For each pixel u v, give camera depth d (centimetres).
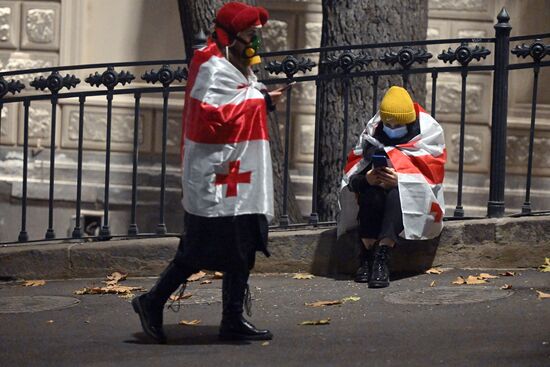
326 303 1320
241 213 1096
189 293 1429
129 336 1205
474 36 2162
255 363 1045
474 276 1427
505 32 1493
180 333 1209
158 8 2223
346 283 1448
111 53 2233
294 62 1530
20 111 2223
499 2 2156
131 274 1562
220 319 1283
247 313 1170
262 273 1529
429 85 2169
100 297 1440
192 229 1110
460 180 1523
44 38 2236
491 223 1481
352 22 1736
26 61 2236
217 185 1099
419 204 1401
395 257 1484
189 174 1104
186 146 1107
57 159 2219
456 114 2169
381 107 1411
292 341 1141
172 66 2230
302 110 2177
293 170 2183
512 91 2158
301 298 1368
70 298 1434
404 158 1408
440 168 1427
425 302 1301
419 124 1429
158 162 2205
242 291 1144
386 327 1187
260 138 1105
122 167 2206
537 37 1495
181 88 1560
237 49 1114
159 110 2197
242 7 1109
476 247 1483
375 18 1731
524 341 1081
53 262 1574
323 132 1733
